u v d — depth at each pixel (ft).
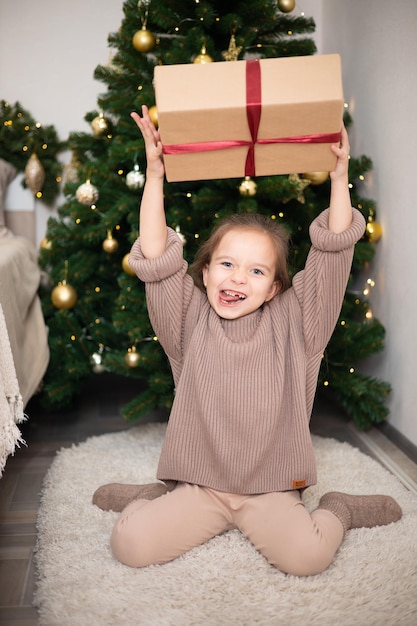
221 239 4.41
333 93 3.75
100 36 8.05
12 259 6.24
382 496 4.62
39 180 7.66
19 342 6.13
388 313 6.60
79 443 6.29
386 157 6.52
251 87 3.77
